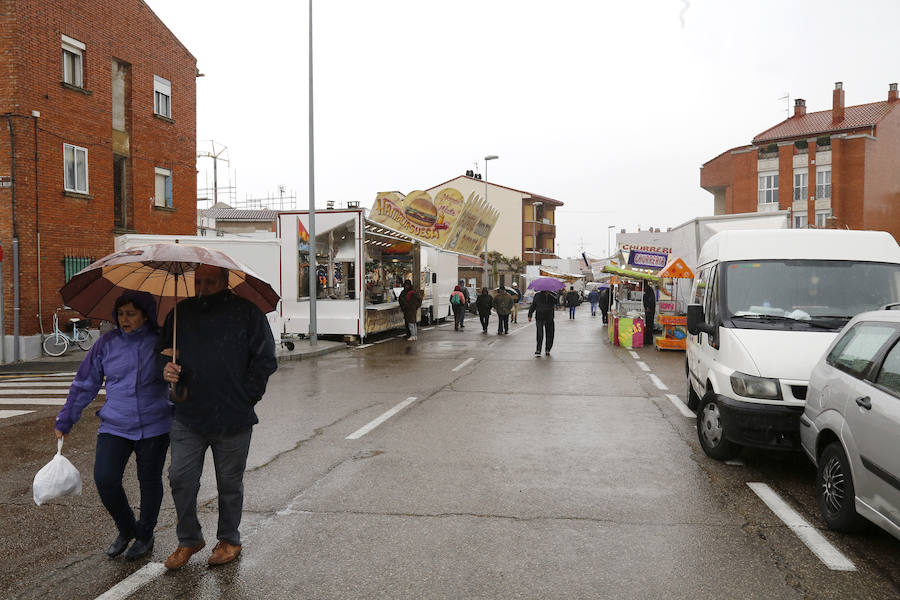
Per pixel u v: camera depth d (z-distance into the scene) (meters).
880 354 4.30
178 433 3.86
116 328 4.14
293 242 18.98
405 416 8.55
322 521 4.70
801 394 5.56
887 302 6.48
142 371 4.01
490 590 3.62
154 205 21.53
